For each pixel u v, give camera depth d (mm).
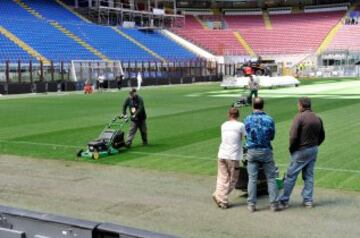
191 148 15430
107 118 23812
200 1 94062
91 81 48219
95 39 62281
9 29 54219
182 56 69938
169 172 12219
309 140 8914
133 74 55812
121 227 4367
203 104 30891
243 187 9562
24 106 30781
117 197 10008
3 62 44844
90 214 8891
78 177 11836
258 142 8828
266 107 28031
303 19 90250
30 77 44969
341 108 27094
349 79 68875
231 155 9102
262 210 8992
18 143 16719
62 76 47875
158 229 8023
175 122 21938
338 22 86312
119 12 72500
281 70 78062
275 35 85000
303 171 9156
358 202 9453
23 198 10023
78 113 26219
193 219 8531
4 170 12719
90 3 69250
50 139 17500
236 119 9328
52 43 55688
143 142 16094
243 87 49156
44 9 66062
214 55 76562
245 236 7625
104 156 14250
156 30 75500
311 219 8445
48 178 11781
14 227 4883
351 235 7633
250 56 78812
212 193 10227
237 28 88688
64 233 4602
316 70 78438
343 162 13008
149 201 9680
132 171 12383
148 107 28984
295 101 32188
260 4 96250
